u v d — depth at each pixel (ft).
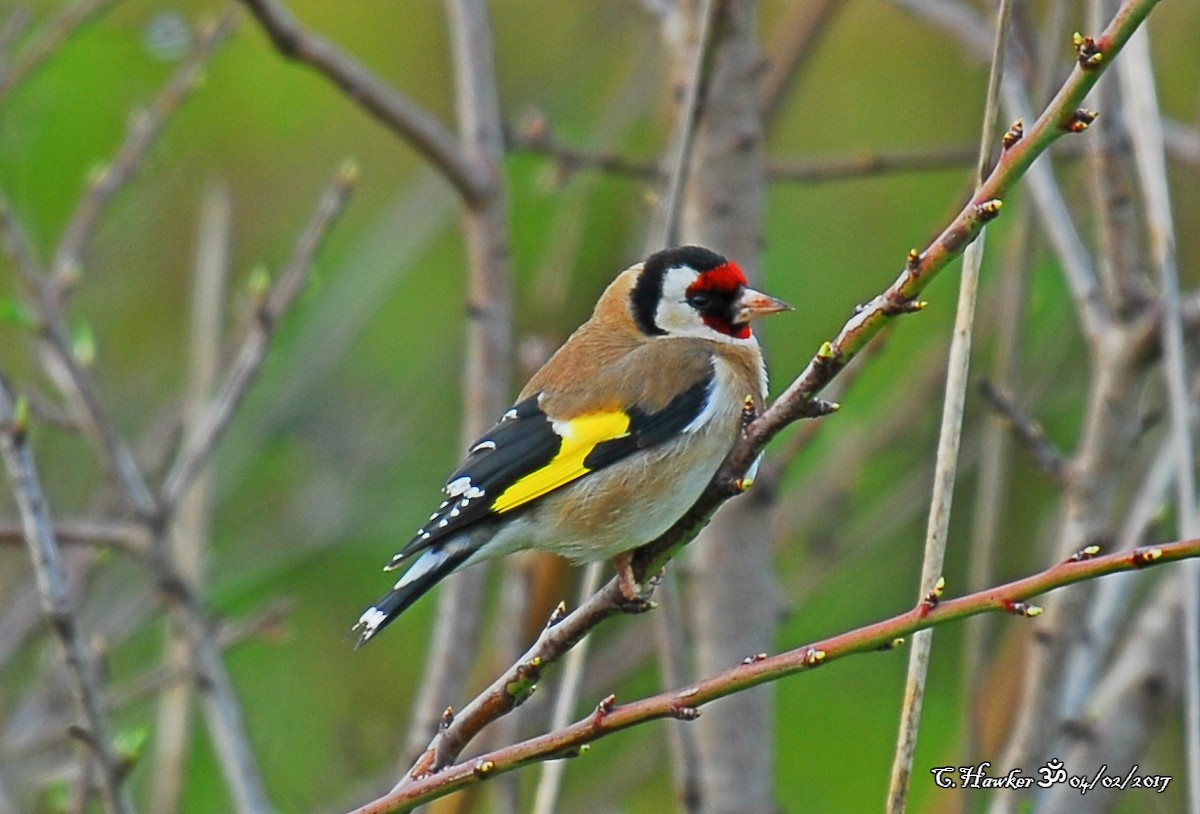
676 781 31.07
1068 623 30.48
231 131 51.08
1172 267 27.32
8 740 36.45
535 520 28.86
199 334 37.29
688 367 29.81
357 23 53.83
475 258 34.86
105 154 47.32
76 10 38.63
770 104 40.40
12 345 45.19
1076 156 38.58
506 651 33.65
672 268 31.50
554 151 37.42
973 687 29.01
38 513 27.35
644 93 40.55
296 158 51.47
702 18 28.89
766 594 32.71
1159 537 33.12
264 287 34.01
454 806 32.89
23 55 40.68
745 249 33.19
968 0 51.44
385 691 45.75
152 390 46.34
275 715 44.21
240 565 43.32
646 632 39.19
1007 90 30.86
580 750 21.17
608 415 29.17
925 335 44.91
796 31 40.50
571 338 31.40
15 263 33.24
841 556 39.24
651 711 20.93
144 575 39.60
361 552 46.24
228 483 41.73
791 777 43.50
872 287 48.60
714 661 32.55
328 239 50.55
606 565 36.09
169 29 39.73
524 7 52.54
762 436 23.04
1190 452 26.21
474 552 28.45
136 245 48.55
